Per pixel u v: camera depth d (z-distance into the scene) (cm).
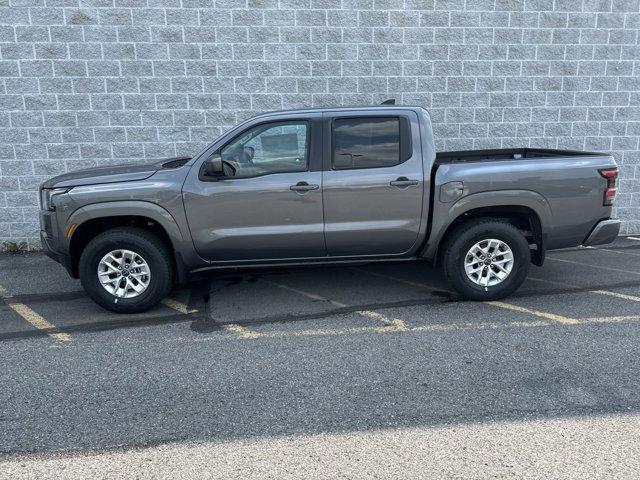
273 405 343
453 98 799
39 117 750
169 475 276
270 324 484
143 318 506
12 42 728
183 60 755
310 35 764
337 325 478
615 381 366
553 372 380
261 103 776
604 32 798
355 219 500
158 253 501
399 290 576
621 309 505
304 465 282
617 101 820
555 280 603
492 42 788
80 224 488
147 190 484
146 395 359
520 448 294
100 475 276
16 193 767
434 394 353
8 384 376
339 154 496
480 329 461
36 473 278
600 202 513
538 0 781
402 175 496
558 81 808
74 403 349
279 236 498
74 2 726
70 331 476
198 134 775
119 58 745
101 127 761
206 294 575
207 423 324
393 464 282
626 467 277
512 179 497
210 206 490
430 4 770
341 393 357
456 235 512
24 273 667
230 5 746
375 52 777
